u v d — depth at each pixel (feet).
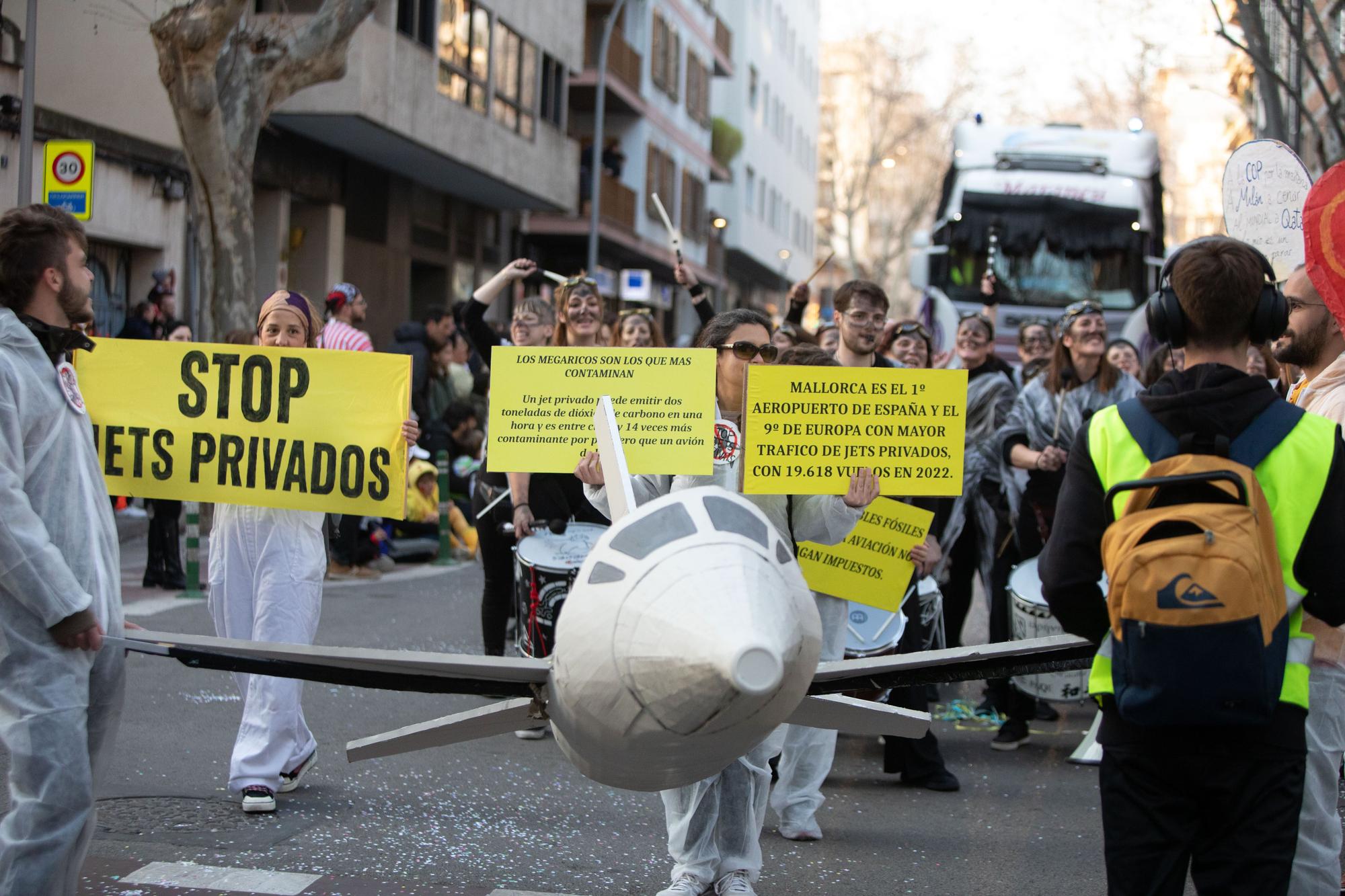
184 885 15.35
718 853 15.29
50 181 38.40
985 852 18.06
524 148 90.84
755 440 15.03
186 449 17.22
